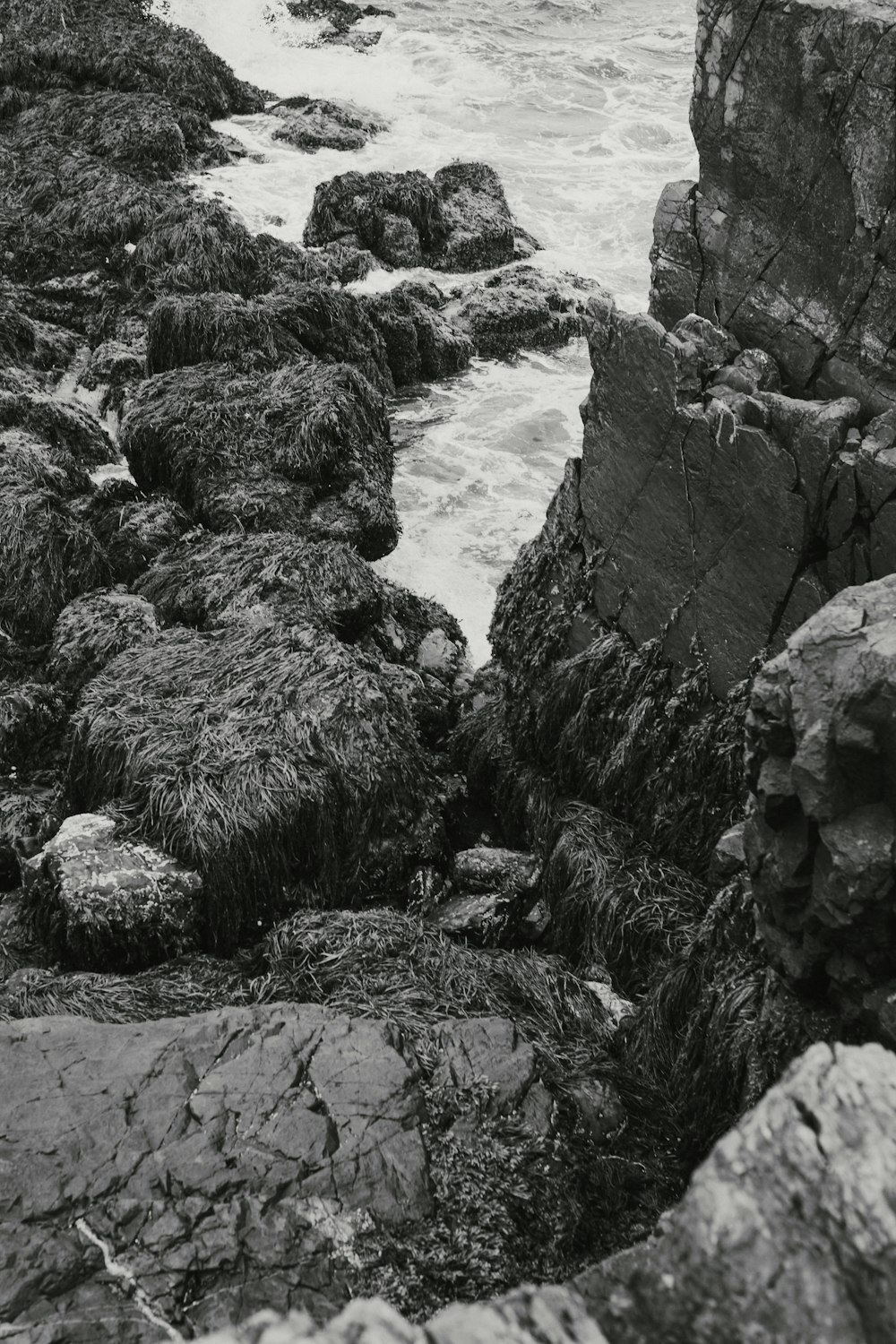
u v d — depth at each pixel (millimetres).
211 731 7297
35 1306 3934
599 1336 2188
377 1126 4602
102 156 17562
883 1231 2260
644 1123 5633
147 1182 4316
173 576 9445
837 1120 2432
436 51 23344
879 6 5395
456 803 8266
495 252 16344
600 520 7211
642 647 7090
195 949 6578
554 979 6367
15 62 19438
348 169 18594
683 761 6848
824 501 5867
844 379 6023
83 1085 4645
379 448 11609
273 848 6828
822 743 4234
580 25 25125
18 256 14836
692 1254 2283
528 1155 4789
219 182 17703
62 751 8180
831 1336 2139
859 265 5777
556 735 7578
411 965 6215
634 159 19500
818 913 4609
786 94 5809
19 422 11422
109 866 6500
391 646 9562
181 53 20453
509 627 8109
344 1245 4254
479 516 11664
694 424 6336
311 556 9344
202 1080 4703
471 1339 2119
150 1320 3920
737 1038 5449
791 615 6230
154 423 10836
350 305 13555
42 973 6156
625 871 6957
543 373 14414
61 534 9531
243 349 12234
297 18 24156
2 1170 4305
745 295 6340
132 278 14539
